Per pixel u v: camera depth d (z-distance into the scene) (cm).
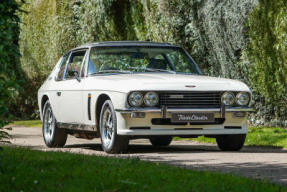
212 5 2767
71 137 2684
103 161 1266
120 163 1238
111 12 3434
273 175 1228
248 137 2203
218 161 1487
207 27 2814
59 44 4025
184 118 1691
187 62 1958
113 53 1912
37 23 4331
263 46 2548
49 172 1102
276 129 2389
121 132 1673
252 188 954
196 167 1343
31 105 4484
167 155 1659
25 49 4466
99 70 1875
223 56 2759
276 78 2512
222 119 1738
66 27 3959
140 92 1667
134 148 1998
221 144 1856
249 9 2598
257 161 1485
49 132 2136
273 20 2483
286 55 2436
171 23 2970
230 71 2738
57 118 2064
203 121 1708
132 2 3278
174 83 1705
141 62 1897
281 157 1590
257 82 2614
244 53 2647
